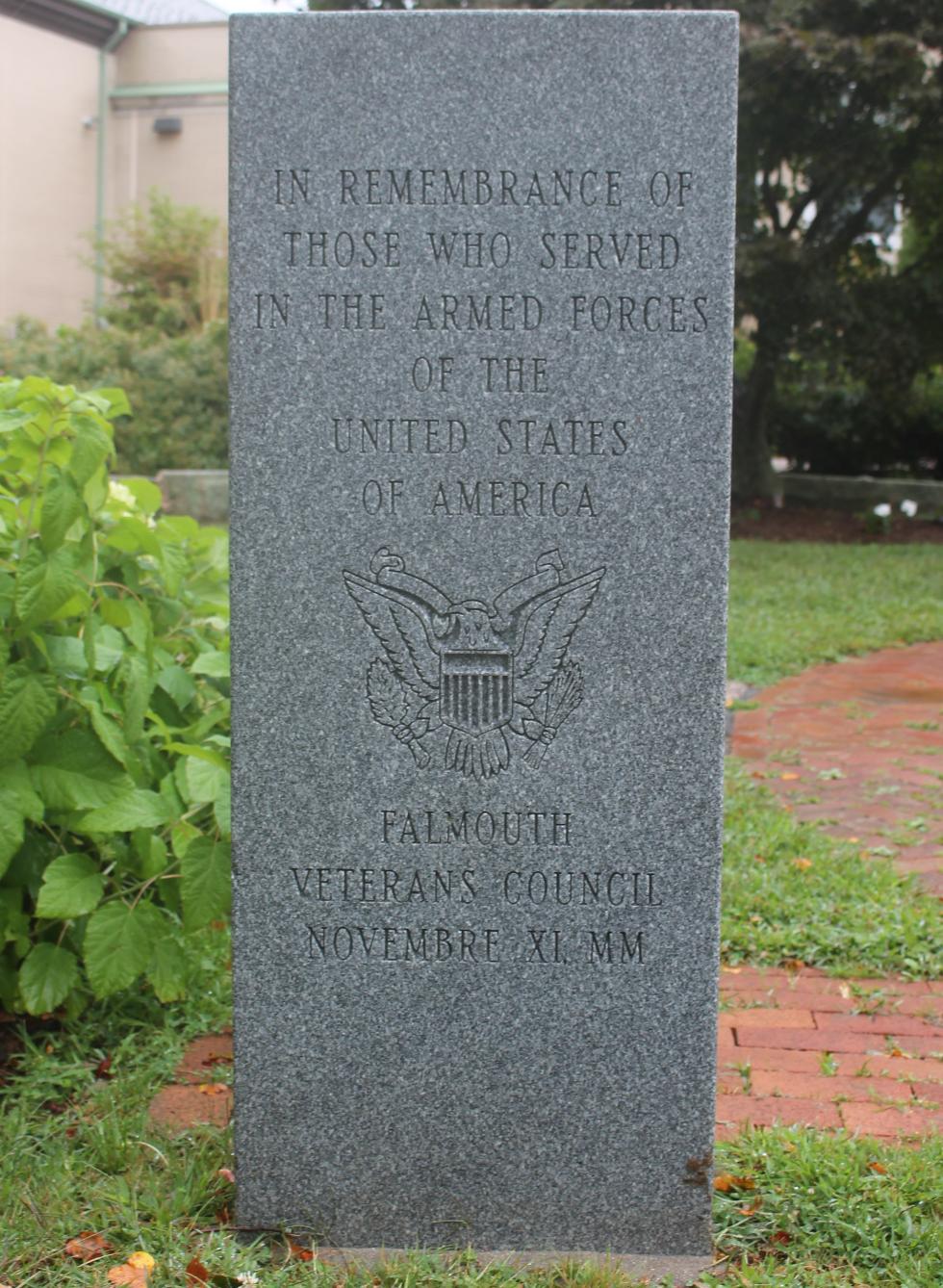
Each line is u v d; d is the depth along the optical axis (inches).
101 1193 115.8
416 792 111.0
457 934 112.1
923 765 270.1
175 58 976.3
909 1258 107.6
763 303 692.1
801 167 732.0
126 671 145.0
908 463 851.4
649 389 107.7
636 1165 113.3
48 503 132.2
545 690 110.3
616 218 106.7
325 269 107.3
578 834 111.2
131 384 704.4
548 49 105.6
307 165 106.8
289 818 111.4
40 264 947.3
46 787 137.3
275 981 112.7
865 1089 139.8
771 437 864.3
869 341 704.4
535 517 109.0
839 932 178.7
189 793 139.6
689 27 105.3
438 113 106.2
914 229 837.2
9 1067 144.1
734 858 205.2
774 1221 114.3
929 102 645.9
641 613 109.5
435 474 108.7
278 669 110.3
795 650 385.7
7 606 137.8
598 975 112.2
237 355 108.0
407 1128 113.6
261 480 108.9
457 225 107.0
